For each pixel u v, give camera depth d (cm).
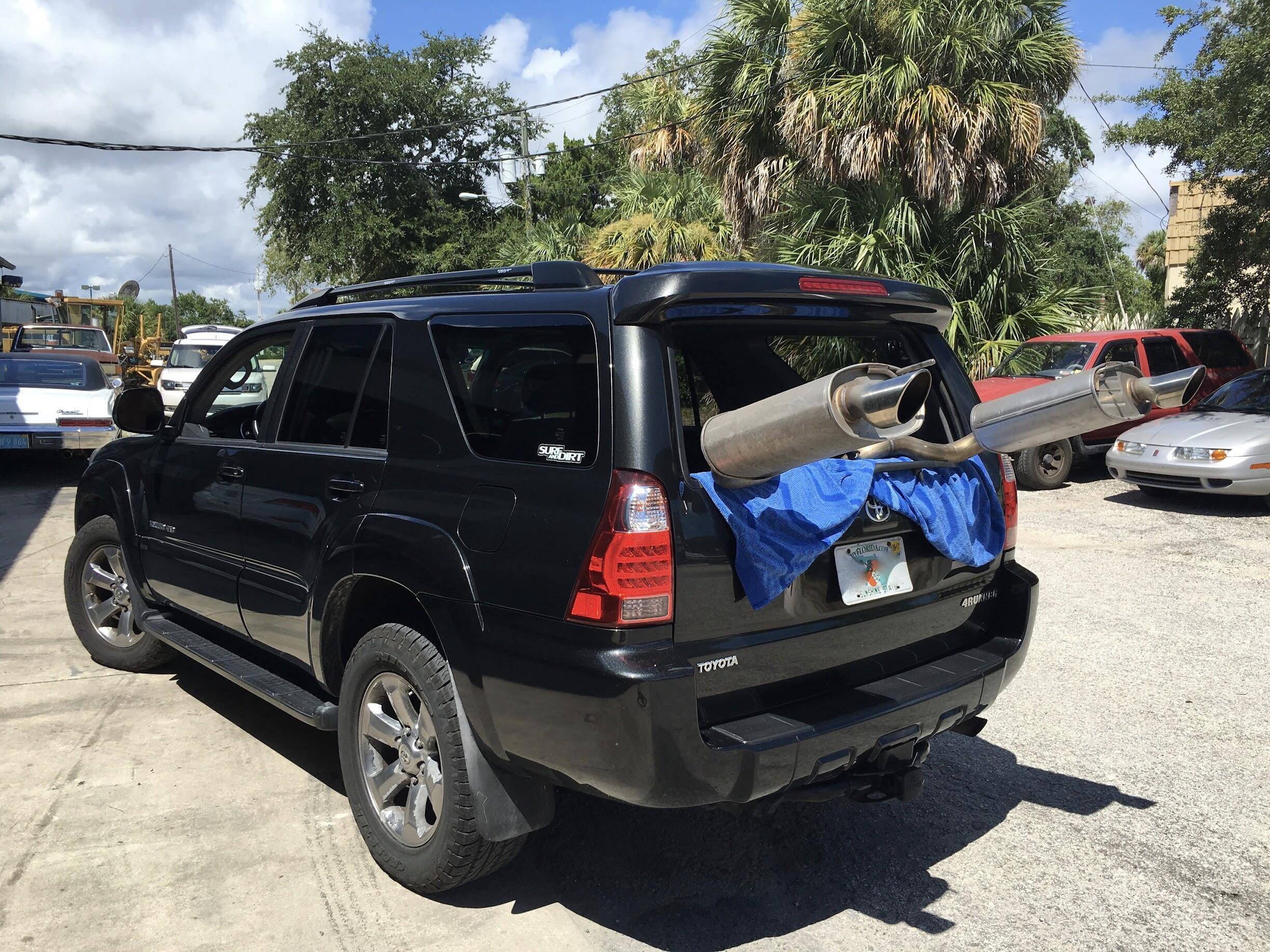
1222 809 349
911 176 1091
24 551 753
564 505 243
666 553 232
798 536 248
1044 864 312
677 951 265
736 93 1250
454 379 286
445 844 271
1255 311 1360
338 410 329
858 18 1096
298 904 285
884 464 278
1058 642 537
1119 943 270
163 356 3023
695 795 232
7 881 294
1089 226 2792
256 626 360
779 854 319
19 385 1091
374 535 288
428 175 3262
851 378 195
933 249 1131
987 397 1062
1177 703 448
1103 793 362
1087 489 1057
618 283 253
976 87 1074
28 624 565
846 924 279
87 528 480
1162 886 299
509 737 253
